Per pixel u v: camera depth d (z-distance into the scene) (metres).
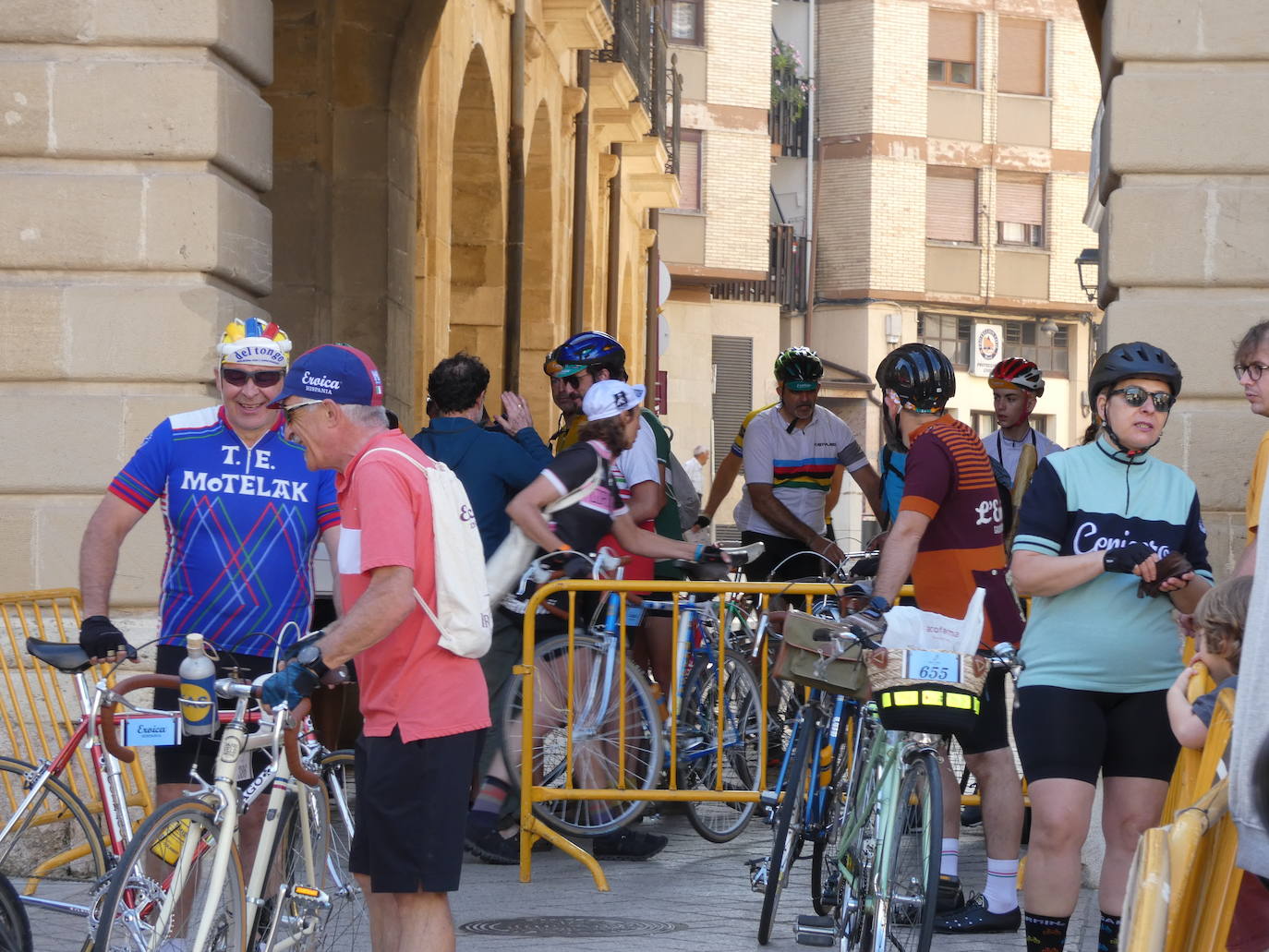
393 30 15.43
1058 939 6.60
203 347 9.72
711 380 45.75
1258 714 4.47
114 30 9.80
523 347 25.09
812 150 49.53
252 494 6.93
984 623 7.39
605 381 9.50
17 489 9.73
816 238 49.47
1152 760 6.55
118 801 6.79
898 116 49.31
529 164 25.02
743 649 10.54
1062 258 51.41
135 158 9.79
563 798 9.50
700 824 10.37
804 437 12.90
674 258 44.66
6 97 9.78
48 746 9.48
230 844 5.95
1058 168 51.34
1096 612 6.57
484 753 9.85
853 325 49.31
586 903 8.91
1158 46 9.29
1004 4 50.66
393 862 5.83
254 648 6.90
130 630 9.63
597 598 10.04
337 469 6.02
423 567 5.82
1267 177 9.23
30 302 9.75
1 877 6.16
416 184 16.34
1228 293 9.24
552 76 24.89
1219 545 9.10
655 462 10.54
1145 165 9.27
